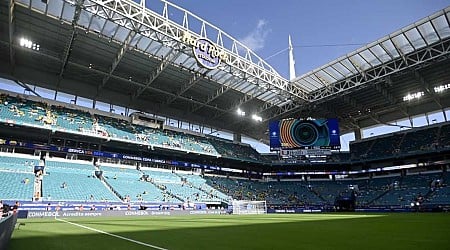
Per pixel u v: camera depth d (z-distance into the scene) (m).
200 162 57.09
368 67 40.56
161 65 38.03
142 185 45.53
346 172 62.88
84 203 35.62
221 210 45.53
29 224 19.34
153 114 52.59
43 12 28.39
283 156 49.91
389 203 50.69
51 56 34.88
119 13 27.67
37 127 37.59
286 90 44.94
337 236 12.21
